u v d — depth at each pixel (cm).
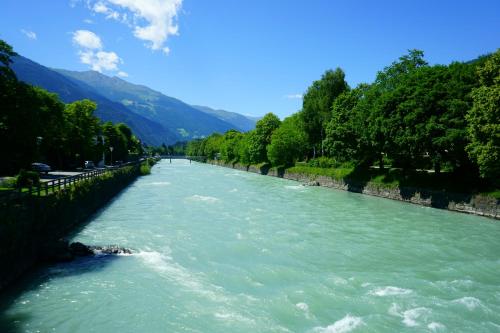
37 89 5169
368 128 5184
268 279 1911
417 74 4541
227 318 1486
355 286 1823
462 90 3838
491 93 3089
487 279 1931
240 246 2522
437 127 3847
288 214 3753
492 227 3148
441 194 4188
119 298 1666
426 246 2552
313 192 5788
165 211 3897
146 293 1720
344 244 2598
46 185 2614
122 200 4738
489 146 3155
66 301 1633
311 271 2041
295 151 8875
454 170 4419
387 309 1564
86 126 7262
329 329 1393
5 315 1504
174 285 1819
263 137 10344
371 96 5566
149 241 2634
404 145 4375
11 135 2883
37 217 2247
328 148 6431
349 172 6309
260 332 1378
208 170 12375
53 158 6681
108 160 9975
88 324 1440
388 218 3550
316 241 2675
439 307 1582
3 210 1867
